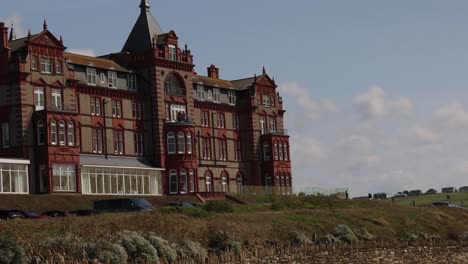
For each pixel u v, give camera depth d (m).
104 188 107.12
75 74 108.44
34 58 101.56
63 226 59.19
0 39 101.31
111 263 50.28
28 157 99.19
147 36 120.19
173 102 121.06
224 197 118.19
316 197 111.19
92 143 109.62
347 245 72.81
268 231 74.88
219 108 132.12
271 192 128.25
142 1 122.81
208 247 62.47
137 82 119.12
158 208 81.81
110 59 121.56
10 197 90.19
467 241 86.56
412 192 194.25
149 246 53.81
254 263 61.69
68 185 101.19
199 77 132.12
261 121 138.00
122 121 114.75
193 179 119.00
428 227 97.88
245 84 140.12
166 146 118.38
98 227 60.53
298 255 66.62
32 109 100.50
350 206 105.50
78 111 107.81
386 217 95.69
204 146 128.12
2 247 47.25
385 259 76.25
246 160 136.12
